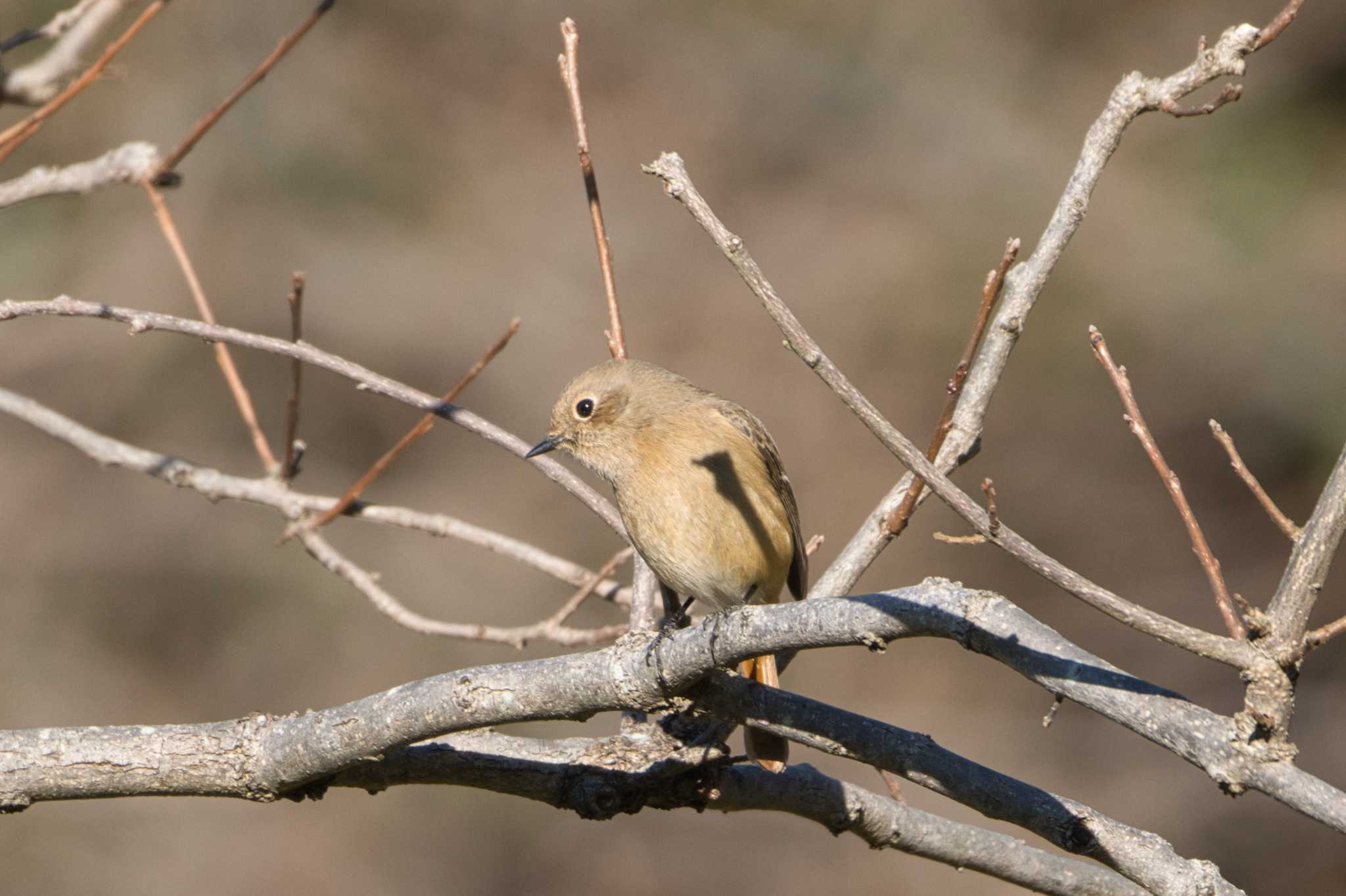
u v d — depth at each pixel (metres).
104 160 5.29
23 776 4.50
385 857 14.83
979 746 16.31
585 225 19.02
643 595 6.27
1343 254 18.34
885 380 18.25
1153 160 19.36
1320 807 3.33
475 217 18.67
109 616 15.74
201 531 16.09
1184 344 18.16
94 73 4.83
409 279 17.94
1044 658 3.65
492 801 15.37
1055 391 18.14
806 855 15.36
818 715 4.45
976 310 18.38
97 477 16.14
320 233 17.66
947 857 5.21
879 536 5.35
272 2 17.77
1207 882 4.34
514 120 19.45
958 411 5.30
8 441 16.06
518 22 19.62
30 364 15.95
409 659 15.86
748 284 3.74
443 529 6.41
